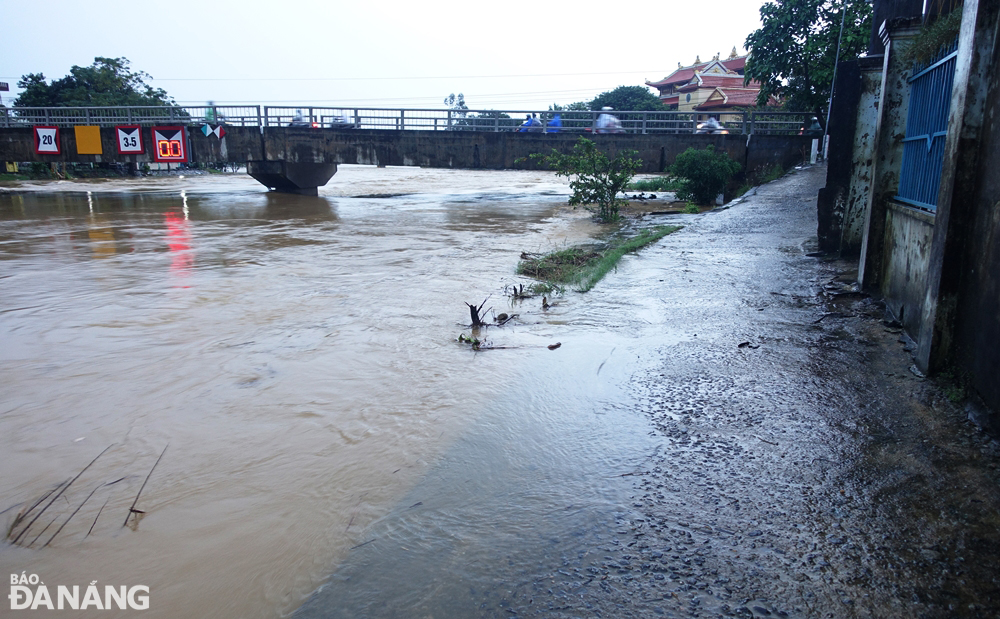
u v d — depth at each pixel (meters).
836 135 7.62
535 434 3.45
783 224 10.90
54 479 3.17
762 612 2.07
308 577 2.36
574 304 6.27
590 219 16.11
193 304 6.75
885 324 4.89
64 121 27.91
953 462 2.90
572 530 2.55
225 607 2.23
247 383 4.41
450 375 4.43
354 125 24.31
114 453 3.43
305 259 9.66
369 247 11.00
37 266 9.19
